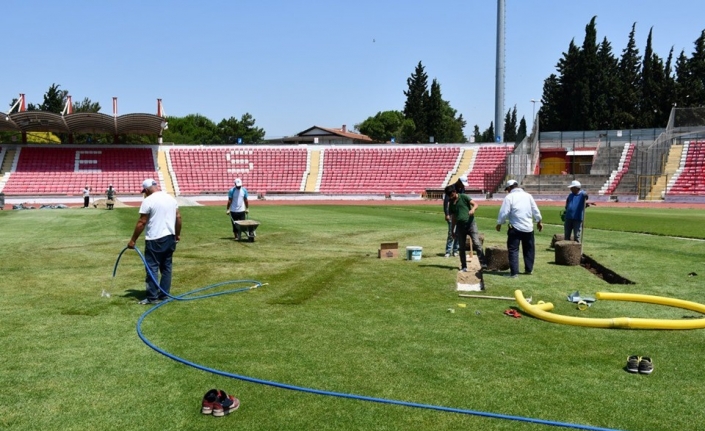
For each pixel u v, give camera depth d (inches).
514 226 455.2
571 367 244.8
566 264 522.3
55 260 554.9
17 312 339.6
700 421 194.5
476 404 207.2
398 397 213.3
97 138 2903.5
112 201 1529.3
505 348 270.2
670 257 570.3
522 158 2246.6
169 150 2411.4
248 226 716.7
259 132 4028.1
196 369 241.3
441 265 518.3
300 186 2359.7
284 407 204.4
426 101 3474.4
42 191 2079.2
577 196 582.9
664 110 2940.5
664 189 1988.2
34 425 191.0
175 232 378.0
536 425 191.6
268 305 358.6
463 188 486.6
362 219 1135.0
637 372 237.9
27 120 1967.3
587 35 2910.9
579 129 2962.6
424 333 295.1
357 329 302.5
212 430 186.9
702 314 341.7
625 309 352.8
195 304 361.7
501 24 2389.3
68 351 265.6
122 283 432.8
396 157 2487.7
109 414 199.0
